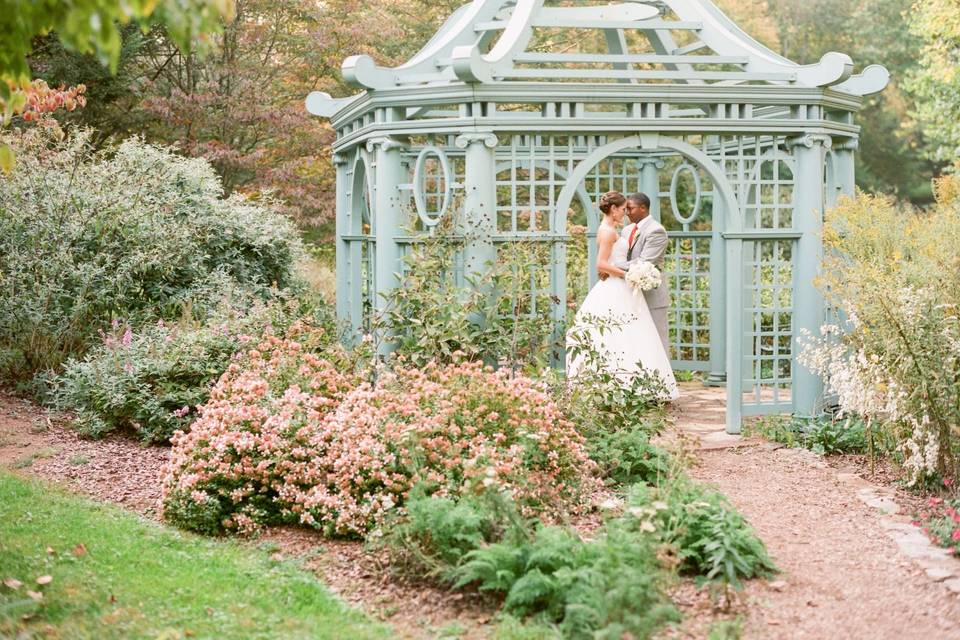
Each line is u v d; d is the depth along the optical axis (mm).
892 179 31250
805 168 8078
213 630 3832
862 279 6895
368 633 3900
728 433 7844
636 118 7770
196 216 10672
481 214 7703
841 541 5180
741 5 27047
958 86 17359
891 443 6637
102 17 3051
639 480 6117
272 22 17859
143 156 10664
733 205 7957
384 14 19203
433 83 7984
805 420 7883
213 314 8711
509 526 4449
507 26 8086
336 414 5617
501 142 11578
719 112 7930
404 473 5242
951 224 7660
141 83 15992
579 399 6660
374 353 7371
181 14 3176
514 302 7723
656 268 8141
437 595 4344
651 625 3584
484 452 5141
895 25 29781
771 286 8195
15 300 8750
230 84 17406
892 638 3908
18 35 3514
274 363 6445
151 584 4309
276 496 5469
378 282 8305
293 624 3934
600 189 11438
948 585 4457
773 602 4281
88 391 7469
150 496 5941
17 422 7617
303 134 17453
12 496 5594
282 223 11859
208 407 5699
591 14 9008
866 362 6449
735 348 7855
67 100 9633
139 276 9781
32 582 4199
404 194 8391
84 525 5125
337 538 5137
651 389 7090
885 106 30266
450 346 7703
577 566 4133
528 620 3975
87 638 3641
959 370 6160
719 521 4672
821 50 31516
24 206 9141
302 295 11078
